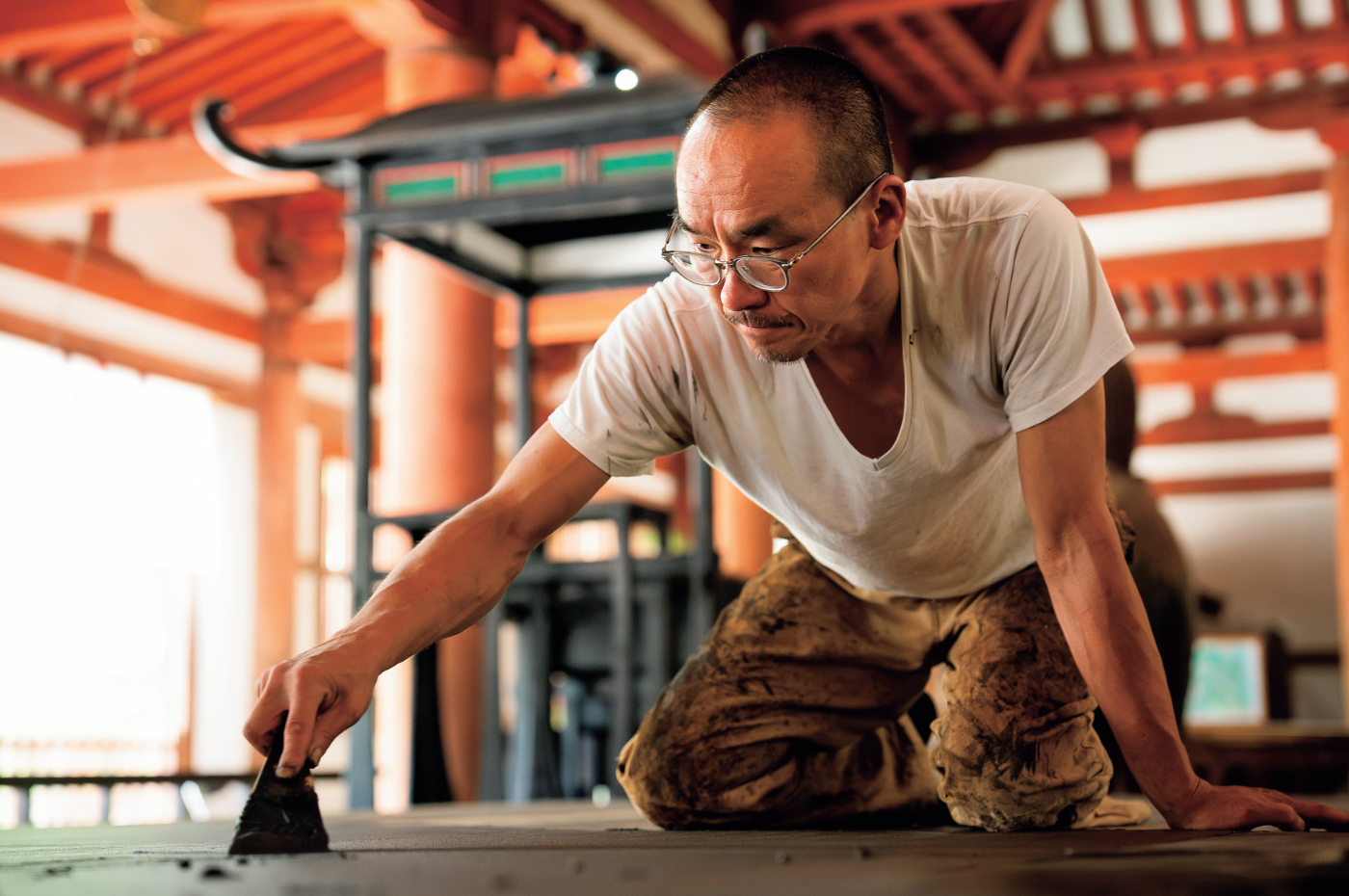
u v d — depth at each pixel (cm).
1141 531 261
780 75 127
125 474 1153
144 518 1169
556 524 151
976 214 143
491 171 405
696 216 129
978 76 989
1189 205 1151
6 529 1050
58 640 1097
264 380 1261
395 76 682
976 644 165
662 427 158
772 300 129
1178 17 1009
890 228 133
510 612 423
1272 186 1141
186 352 1216
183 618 1205
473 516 145
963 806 160
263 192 938
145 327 1172
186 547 1204
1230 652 1484
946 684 167
